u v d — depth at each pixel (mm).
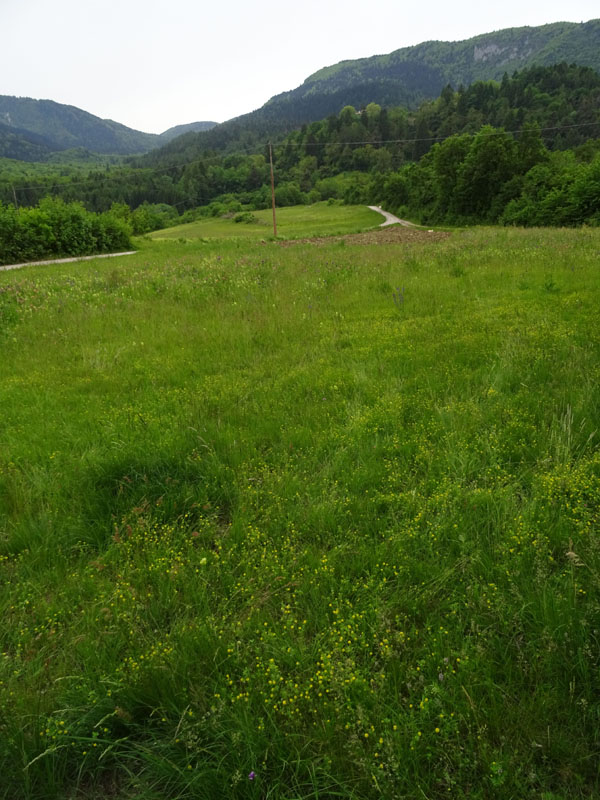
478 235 24609
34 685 2355
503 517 3199
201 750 1978
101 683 2279
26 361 7707
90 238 35688
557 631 2326
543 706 2033
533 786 1859
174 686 2240
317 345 7715
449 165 75500
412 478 3801
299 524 3404
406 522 3295
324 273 14516
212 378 6461
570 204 51625
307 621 2635
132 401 5867
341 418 5008
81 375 6988
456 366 6121
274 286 12906
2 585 3066
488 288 10898
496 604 2559
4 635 2711
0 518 3641
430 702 2066
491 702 2096
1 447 4691
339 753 1972
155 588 2961
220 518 3715
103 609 2715
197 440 4609
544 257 13836
